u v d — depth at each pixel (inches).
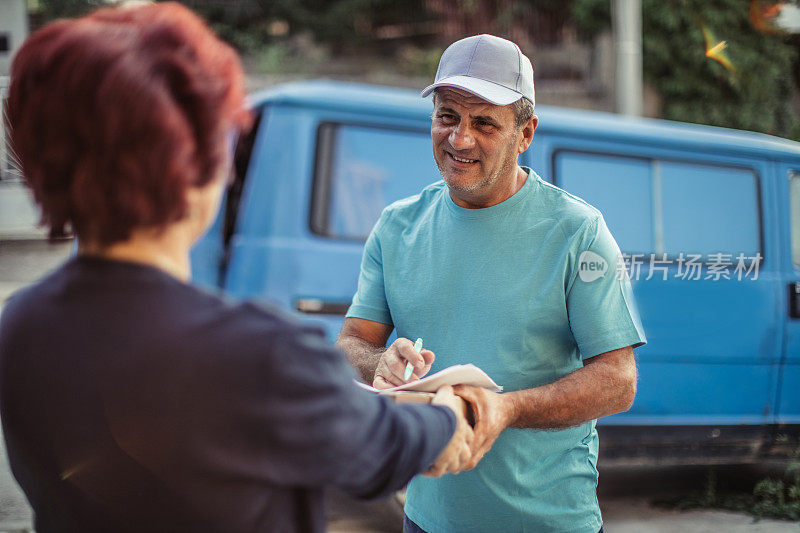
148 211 35.9
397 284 76.2
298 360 36.6
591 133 161.6
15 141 37.4
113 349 36.5
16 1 510.0
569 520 71.3
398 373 64.9
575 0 498.3
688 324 159.5
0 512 144.0
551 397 63.9
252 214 145.2
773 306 165.8
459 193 71.7
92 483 37.2
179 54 36.7
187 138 36.1
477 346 71.3
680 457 158.7
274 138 146.3
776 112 450.0
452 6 572.7
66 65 35.4
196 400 35.6
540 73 507.8
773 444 165.3
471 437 53.6
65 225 38.2
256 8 585.0
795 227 171.5
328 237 146.2
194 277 150.4
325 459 37.4
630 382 68.0
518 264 70.9
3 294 299.4
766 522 159.6
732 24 442.6
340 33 593.3
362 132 151.1
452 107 70.3
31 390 38.0
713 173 168.1
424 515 74.2
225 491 36.1
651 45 445.4
